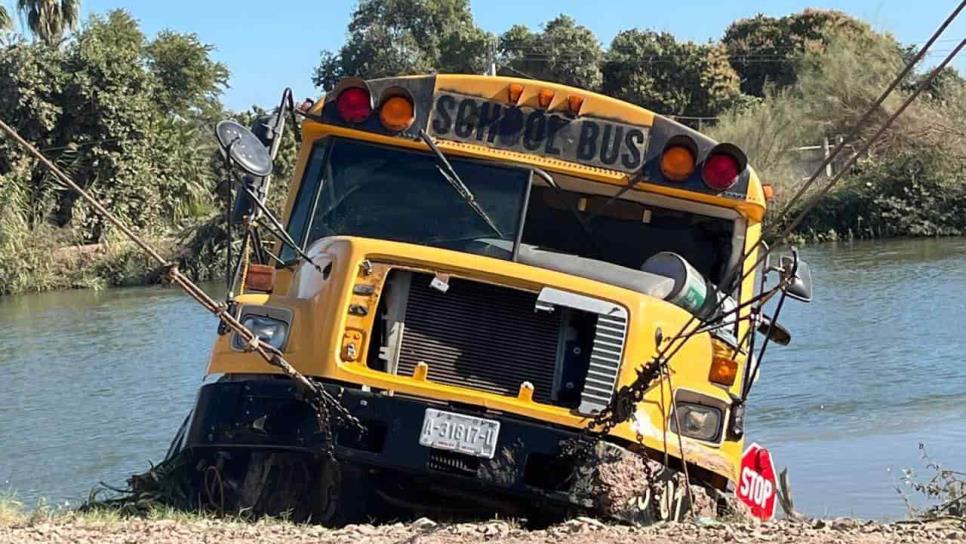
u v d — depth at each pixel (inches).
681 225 325.4
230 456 290.5
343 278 271.7
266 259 322.0
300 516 278.8
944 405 603.8
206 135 2044.8
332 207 316.8
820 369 721.0
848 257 1475.1
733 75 2581.2
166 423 599.8
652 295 287.0
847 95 2017.7
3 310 1251.8
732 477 286.4
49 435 571.5
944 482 430.0
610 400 266.1
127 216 1690.5
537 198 322.0
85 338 949.2
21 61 1653.5
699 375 286.4
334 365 266.8
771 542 229.9
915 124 1863.9
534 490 262.5
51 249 1537.9
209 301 255.8
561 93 319.9
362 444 265.4
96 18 1959.9
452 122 319.6
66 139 1679.4
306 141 326.6
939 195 1828.2
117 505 300.0
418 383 267.7
